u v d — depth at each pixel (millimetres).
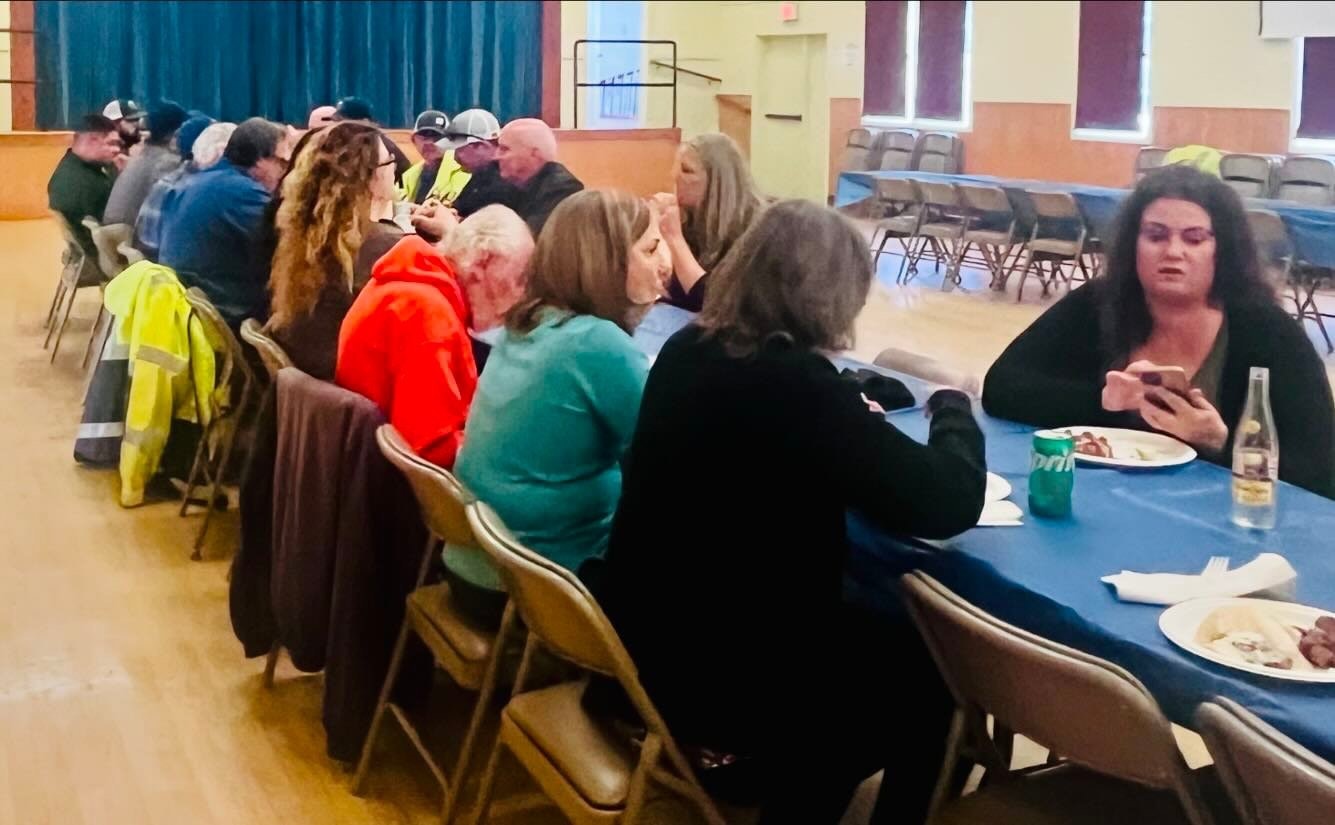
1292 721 1310
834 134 11945
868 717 1800
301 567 2465
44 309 6812
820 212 1731
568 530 2133
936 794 1655
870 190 8633
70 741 2604
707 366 1735
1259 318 2307
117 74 10539
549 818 2346
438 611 2273
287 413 2518
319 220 2898
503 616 2107
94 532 3758
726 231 3529
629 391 2066
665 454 1749
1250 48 8469
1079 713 1423
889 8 11180
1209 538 1817
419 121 5848
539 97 12336
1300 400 2264
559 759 1778
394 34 11578
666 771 1758
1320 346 6375
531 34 12180
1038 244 7449
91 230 5457
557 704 1890
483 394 2191
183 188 4328
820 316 1714
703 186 3541
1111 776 1548
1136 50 9242
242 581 2789
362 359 2543
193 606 3275
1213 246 2305
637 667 1766
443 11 11742
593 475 2131
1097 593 1627
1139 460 2150
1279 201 6898
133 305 3908
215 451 3900
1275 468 1936
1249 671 1397
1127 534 1833
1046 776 1729
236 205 3859
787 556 1694
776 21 12297
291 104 11281
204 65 10891
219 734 2652
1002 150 10336
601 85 12000
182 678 2891
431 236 3213
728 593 1704
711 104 13141
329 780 2480
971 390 2668
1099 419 2381
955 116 10750
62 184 5766
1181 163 2404
